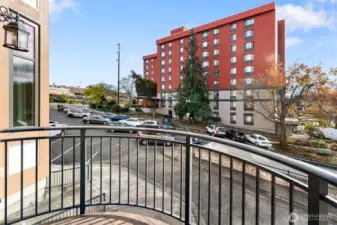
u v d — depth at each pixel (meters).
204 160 9.13
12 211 3.44
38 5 4.13
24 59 3.83
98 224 1.86
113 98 34.78
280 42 24.58
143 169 8.84
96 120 20.16
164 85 35.62
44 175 4.17
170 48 34.44
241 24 24.28
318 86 15.34
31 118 3.98
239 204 6.17
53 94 40.94
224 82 25.92
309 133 17.28
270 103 18.45
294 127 19.56
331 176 0.71
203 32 28.19
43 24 4.28
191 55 27.08
